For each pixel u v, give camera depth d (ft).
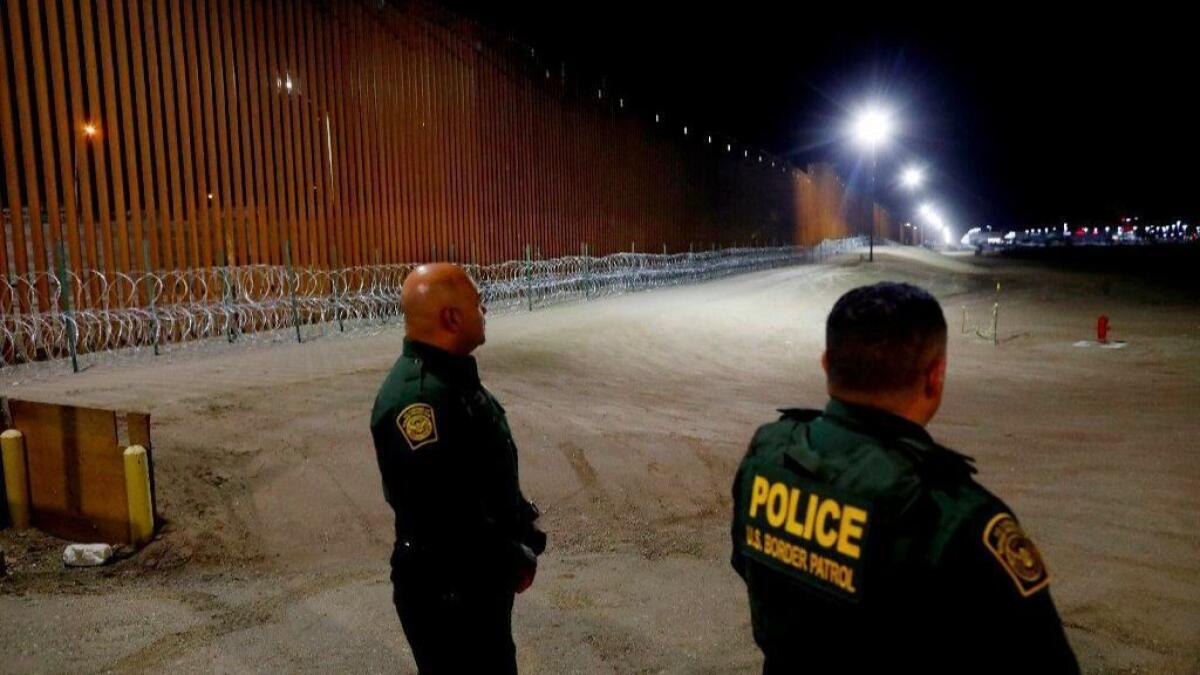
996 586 4.22
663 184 93.09
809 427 5.32
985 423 29.78
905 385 4.97
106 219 36.60
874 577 4.50
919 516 4.43
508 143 65.41
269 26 44.65
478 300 8.29
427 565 7.60
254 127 43.83
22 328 33.19
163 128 39.37
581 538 19.19
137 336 37.22
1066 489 21.03
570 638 13.41
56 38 35.14
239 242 42.91
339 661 12.65
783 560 5.08
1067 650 4.30
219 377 29.17
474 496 7.80
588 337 46.83
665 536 19.21
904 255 138.10
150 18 38.60
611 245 81.87
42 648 13.10
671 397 33.60
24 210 34.47
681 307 62.85
